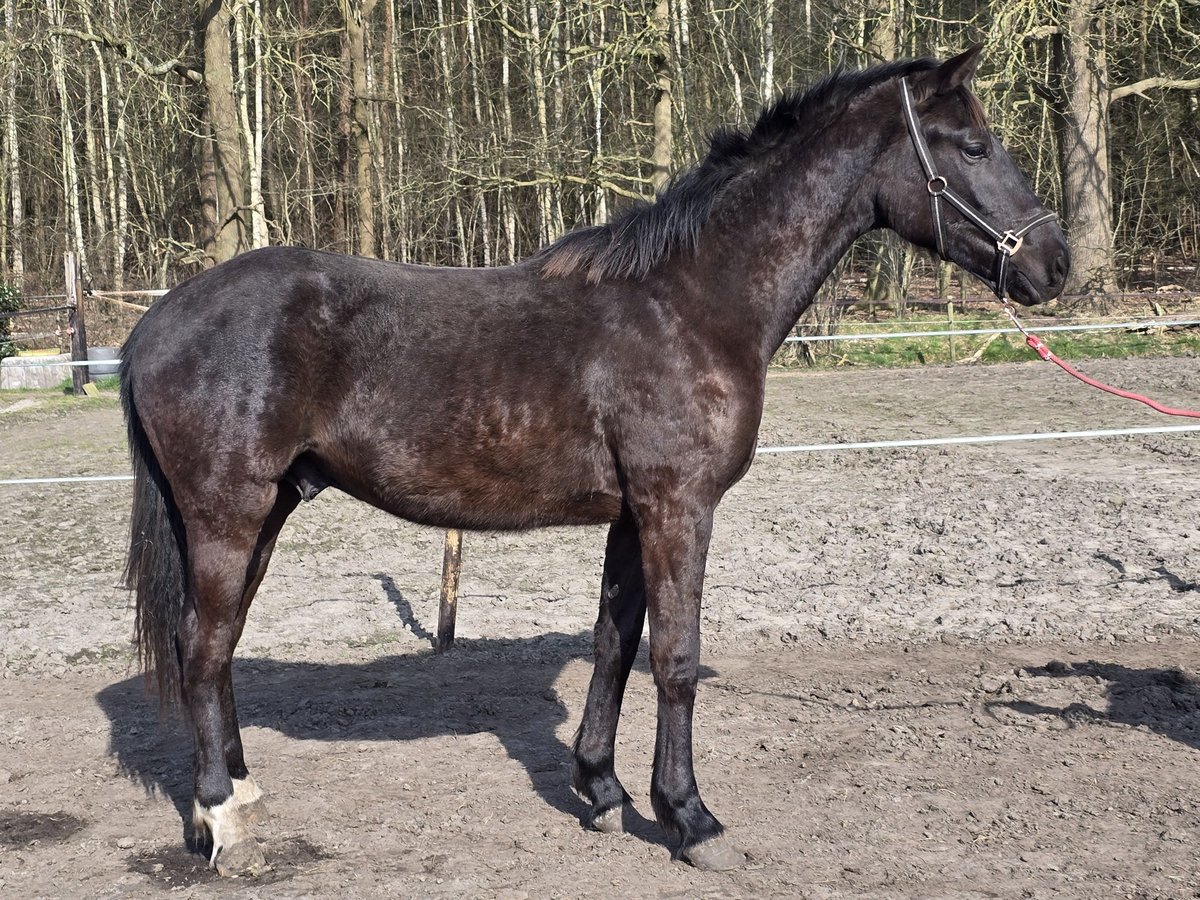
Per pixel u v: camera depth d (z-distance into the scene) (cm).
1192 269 2794
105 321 2128
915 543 780
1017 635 599
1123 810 393
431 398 353
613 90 2858
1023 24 2012
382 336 355
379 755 453
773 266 371
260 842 372
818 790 413
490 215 3341
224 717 382
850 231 383
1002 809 395
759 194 373
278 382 347
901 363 1864
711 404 355
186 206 3209
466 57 3036
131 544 371
